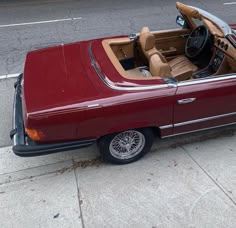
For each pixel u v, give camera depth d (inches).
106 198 127.2
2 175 139.6
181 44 181.6
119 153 139.8
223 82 132.9
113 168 142.4
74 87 124.0
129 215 119.9
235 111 144.7
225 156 148.3
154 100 123.7
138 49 166.7
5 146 156.3
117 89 122.3
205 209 121.8
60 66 138.3
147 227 115.1
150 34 145.4
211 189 130.5
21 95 145.0
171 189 130.8
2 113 179.0
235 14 345.4
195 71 161.3
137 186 132.5
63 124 117.1
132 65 170.4
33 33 293.9
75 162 146.8
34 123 114.2
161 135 137.7
